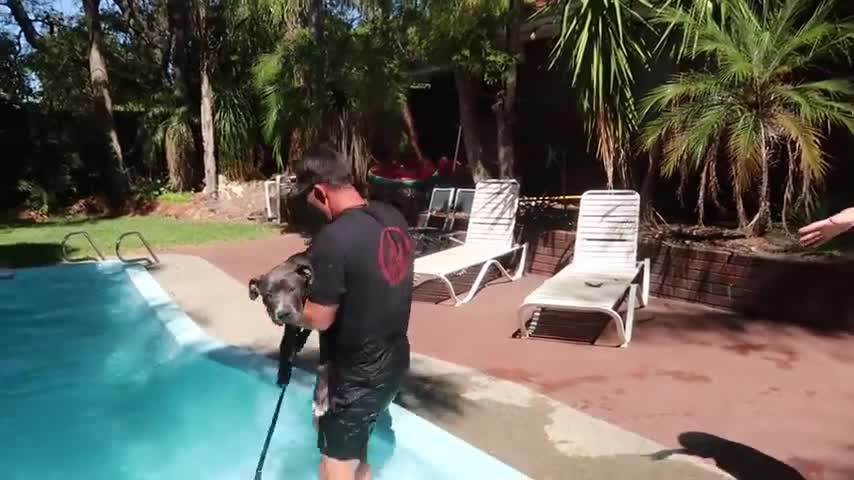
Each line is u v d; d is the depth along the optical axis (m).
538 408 4.14
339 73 11.34
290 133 14.95
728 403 4.21
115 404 5.42
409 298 2.85
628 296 5.90
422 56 10.34
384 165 12.77
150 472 4.35
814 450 3.53
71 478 4.30
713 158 6.71
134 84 21.20
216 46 18.05
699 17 6.54
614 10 6.69
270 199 14.70
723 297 6.45
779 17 6.42
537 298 5.62
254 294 2.70
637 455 3.49
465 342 5.68
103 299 8.55
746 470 3.31
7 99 17.48
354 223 2.68
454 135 15.77
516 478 3.20
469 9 8.31
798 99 6.03
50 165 16.98
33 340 7.09
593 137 9.49
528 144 12.77
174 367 5.84
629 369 4.88
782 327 5.78
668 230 7.82
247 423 4.95
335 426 2.81
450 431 3.82
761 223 6.95
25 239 12.69
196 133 18.48
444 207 10.80
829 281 5.63
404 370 2.86
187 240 12.23
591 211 7.20
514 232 8.82
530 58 12.41
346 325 2.70
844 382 4.48
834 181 7.52
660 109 7.42
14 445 4.73
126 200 17.31
